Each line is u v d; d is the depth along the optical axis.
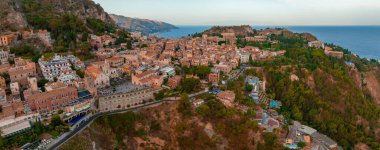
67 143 152.25
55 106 184.25
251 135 190.50
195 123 195.00
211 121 196.12
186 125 193.50
